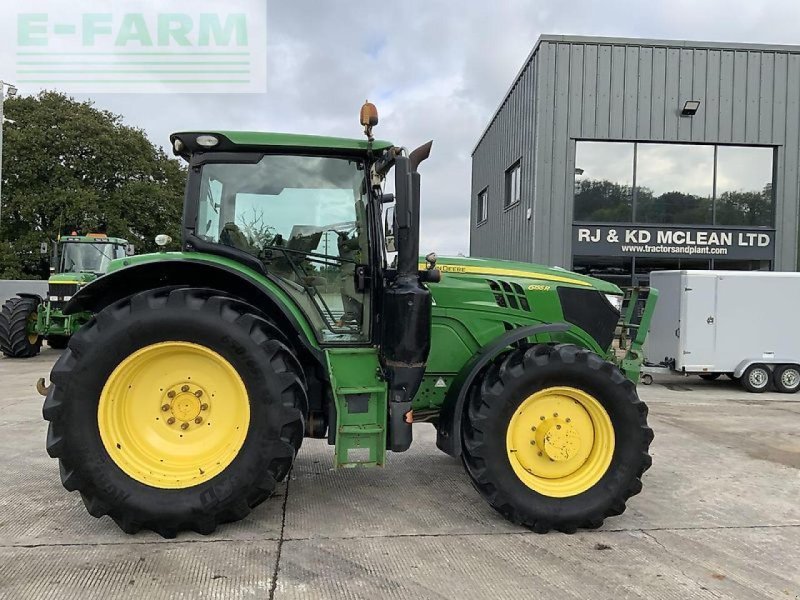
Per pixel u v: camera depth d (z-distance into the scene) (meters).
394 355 3.37
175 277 3.56
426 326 3.38
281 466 3.24
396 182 3.27
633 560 3.09
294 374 3.25
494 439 3.40
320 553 3.09
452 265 4.02
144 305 3.19
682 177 11.98
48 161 26.94
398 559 3.04
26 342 11.08
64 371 3.12
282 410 3.20
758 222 12.12
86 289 3.39
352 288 3.70
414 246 3.34
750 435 5.89
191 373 3.31
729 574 2.96
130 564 2.92
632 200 11.95
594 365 3.48
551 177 11.76
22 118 27.27
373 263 3.65
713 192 12.02
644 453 3.52
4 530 3.30
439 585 2.79
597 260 12.01
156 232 29.53
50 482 4.08
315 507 3.73
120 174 28.70
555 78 11.60
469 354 3.98
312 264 3.67
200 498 3.16
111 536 3.23
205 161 3.56
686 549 3.24
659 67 11.69
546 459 3.54
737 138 11.85
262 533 3.32
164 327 3.16
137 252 27.95
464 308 3.96
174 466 3.25
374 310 3.64
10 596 2.61
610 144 11.85
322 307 3.67
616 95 11.70
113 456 3.16
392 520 3.55
